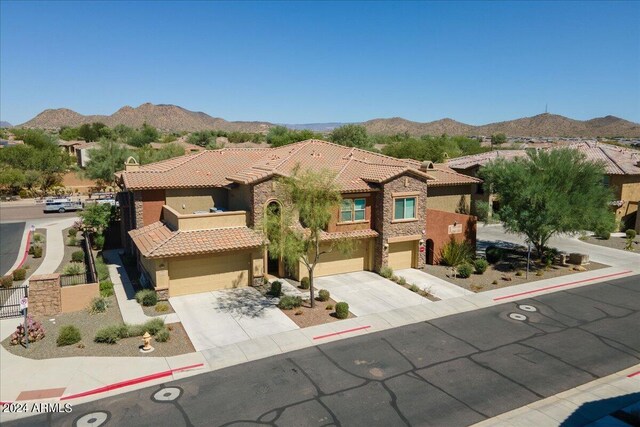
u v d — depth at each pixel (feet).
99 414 44.88
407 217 94.53
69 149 327.67
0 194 217.36
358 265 94.99
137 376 51.93
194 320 68.49
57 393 48.47
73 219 157.38
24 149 226.38
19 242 121.08
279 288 79.82
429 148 258.98
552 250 105.81
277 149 115.96
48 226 143.95
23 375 52.03
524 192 95.76
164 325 65.98
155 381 51.24
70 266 90.02
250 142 399.65
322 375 52.80
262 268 84.33
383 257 92.22
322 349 59.57
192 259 79.25
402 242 96.07
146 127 431.02
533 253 110.22
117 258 104.99
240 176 91.86
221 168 103.91
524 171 100.12
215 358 56.59
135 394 48.57
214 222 83.30
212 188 97.91
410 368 54.65
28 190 222.28
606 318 71.10
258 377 52.24
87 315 70.33
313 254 88.22
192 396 48.21
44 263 100.73
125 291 81.92
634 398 48.70
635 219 142.61
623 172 137.18
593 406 47.14
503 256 106.83
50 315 70.49
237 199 92.84
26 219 158.40
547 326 67.87
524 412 46.01
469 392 49.52
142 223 92.68
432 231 101.50
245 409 45.91
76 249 113.50
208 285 81.35
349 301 77.25
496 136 495.41
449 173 124.88
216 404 46.70
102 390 49.14
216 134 463.83
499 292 82.94
